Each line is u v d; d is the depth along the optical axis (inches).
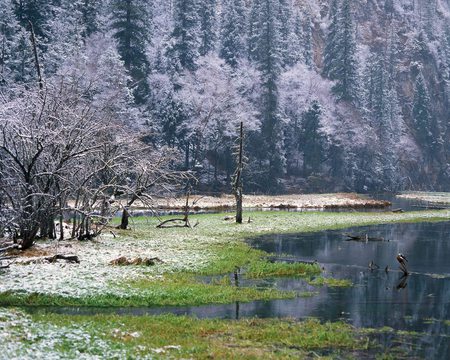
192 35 4525.1
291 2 6501.0
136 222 1923.0
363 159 4943.4
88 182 1366.9
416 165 5866.1
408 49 7485.2
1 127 1154.0
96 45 3833.7
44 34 3663.9
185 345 550.0
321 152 4734.3
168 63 4357.8
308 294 847.7
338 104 5024.6
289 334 615.8
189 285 858.8
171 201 2795.3
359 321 696.4
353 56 5142.7
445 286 944.3
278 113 4407.0
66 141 1162.6
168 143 3801.7
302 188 4466.0
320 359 527.8
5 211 1080.2
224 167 4183.1
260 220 2054.6
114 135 1534.2
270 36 4485.7
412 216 2373.3
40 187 1182.3
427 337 628.7
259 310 739.4
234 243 1384.1
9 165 1190.9
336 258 1239.5
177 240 1416.1
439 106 7219.5
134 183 1720.0
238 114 4151.1
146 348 518.3
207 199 3095.5
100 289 791.7
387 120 5388.8
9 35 3403.1
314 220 2106.3
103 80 3048.7
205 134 3922.2
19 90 1365.7
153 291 798.5
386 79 5767.7
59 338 522.9
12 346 457.4
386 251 1358.3
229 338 595.5
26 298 738.8
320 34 7283.5
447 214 2498.8
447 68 7618.1
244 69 4758.9
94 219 1533.0
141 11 3976.4
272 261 1169.4
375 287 924.6
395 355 556.1
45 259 995.3
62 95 1328.7
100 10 4522.6
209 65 4466.0
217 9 6397.6
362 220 2160.4
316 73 5620.1
